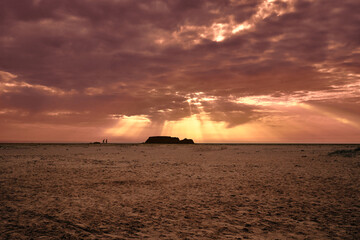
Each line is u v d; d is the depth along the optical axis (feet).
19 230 17.98
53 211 22.93
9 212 22.36
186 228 18.83
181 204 25.86
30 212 22.49
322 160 74.08
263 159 80.94
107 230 18.29
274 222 20.33
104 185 35.88
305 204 25.86
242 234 17.66
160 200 27.50
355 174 46.03
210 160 77.87
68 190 32.22
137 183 37.70
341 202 26.61
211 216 21.88
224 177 43.62
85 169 53.16
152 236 17.15
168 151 136.26
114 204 25.70
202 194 30.50
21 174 44.91
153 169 54.60
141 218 21.20
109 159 78.59
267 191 32.17
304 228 18.97
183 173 48.55
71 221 20.22
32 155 89.97
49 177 42.11
